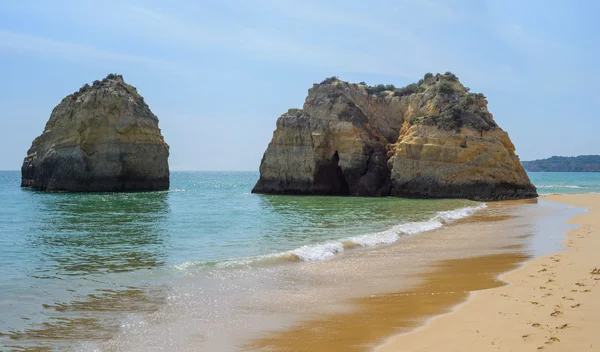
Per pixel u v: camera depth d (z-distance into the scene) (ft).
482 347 29.68
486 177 183.42
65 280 50.78
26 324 36.55
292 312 39.47
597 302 38.24
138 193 219.00
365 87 240.32
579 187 304.30
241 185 398.21
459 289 45.80
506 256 63.67
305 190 213.05
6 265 59.36
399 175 191.93
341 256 64.69
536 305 38.22
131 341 33.09
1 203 160.35
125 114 224.94
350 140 209.26
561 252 64.39
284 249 70.33
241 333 34.47
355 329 34.71
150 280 50.75
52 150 227.81
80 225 101.71
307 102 225.35
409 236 84.02
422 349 29.91
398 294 44.70
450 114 192.24
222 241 78.54
